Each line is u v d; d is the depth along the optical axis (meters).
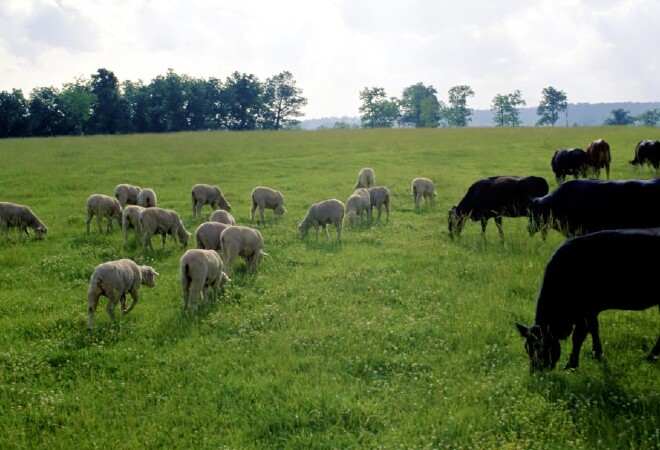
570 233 14.71
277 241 18.00
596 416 7.43
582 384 8.38
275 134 65.75
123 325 11.14
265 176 32.50
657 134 51.19
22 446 7.23
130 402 8.27
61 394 8.52
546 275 9.20
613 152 38.53
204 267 11.82
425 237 18.44
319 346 10.02
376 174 32.69
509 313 11.15
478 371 9.07
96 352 9.97
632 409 7.68
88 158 41.00
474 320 10.91
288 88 146.25
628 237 8.66
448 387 8.46
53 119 105.06
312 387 8.56
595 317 9.06
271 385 8.67
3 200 25.66
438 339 10.18
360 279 13.75
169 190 28.14
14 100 101.94
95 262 15.54
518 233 17.91
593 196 14.22
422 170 34.03
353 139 55.75
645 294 8.66
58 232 19.38
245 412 7.93
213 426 7.64
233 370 9.26
